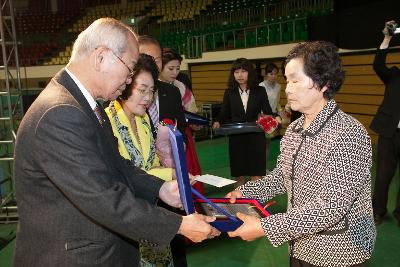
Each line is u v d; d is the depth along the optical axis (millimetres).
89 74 1252
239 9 11617
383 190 3514
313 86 1335
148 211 1206
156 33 12930
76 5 16516
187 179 1258
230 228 1367
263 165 4090
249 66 3955
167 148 1939
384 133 3381
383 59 3418
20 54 13664
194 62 10492
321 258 1402
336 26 6840
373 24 6102
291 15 9453
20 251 1251
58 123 1131
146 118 2027
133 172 1629
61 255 1209
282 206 3996
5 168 4266
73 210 1203
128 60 1266
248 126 3729
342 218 1354
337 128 1323
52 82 1255
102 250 1244
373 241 1410
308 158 1366
